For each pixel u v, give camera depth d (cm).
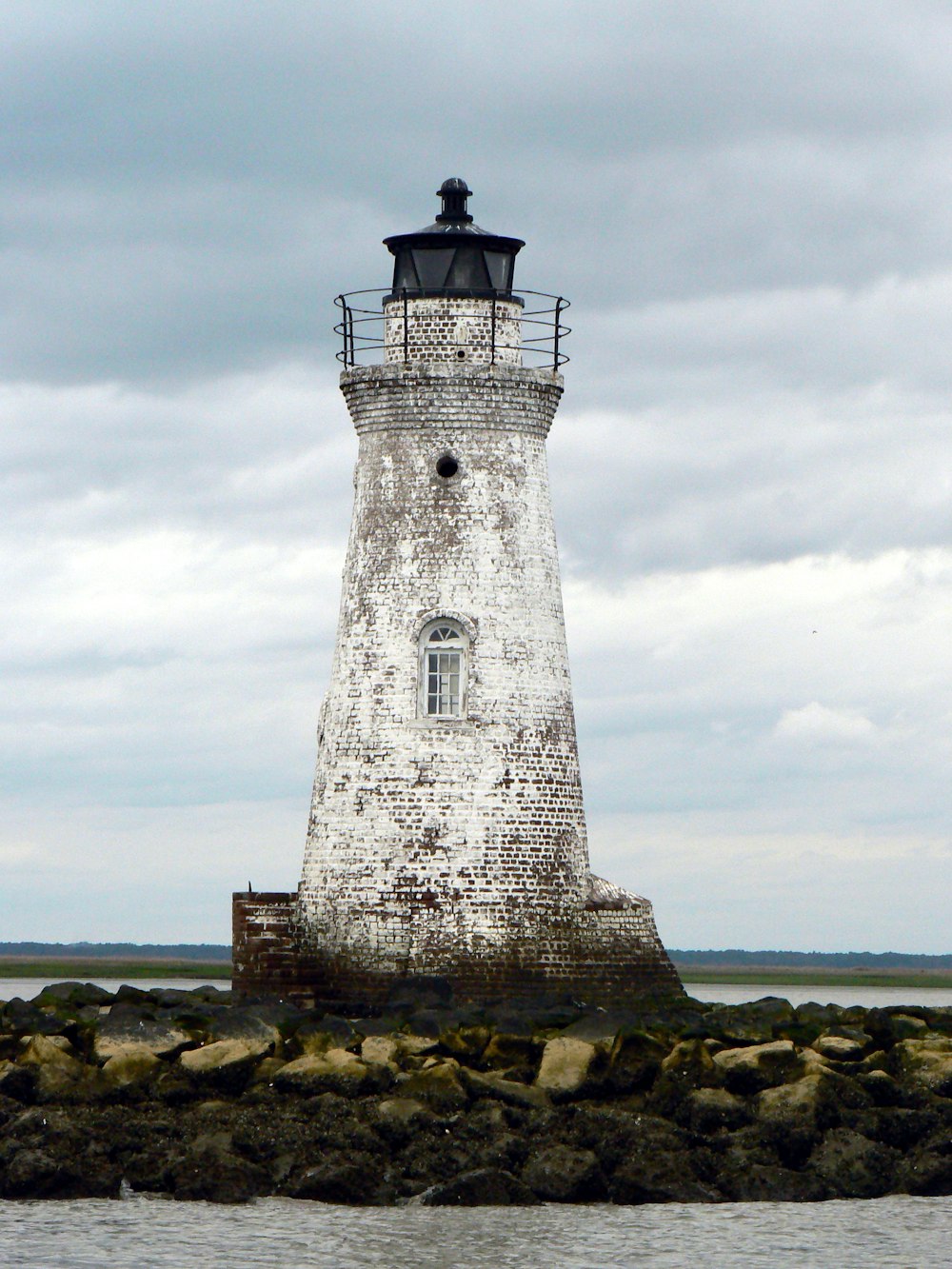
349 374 5662
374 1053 4691
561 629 5688
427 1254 4016
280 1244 4059
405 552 5569
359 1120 4434
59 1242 4062
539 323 5741
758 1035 5003
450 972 5378
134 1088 4638
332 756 5594
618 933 5553
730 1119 4488
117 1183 4356
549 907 5475
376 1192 4297
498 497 5591
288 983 5553
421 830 5453
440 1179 4328
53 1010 5319
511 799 5481
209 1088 4641
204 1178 4322
